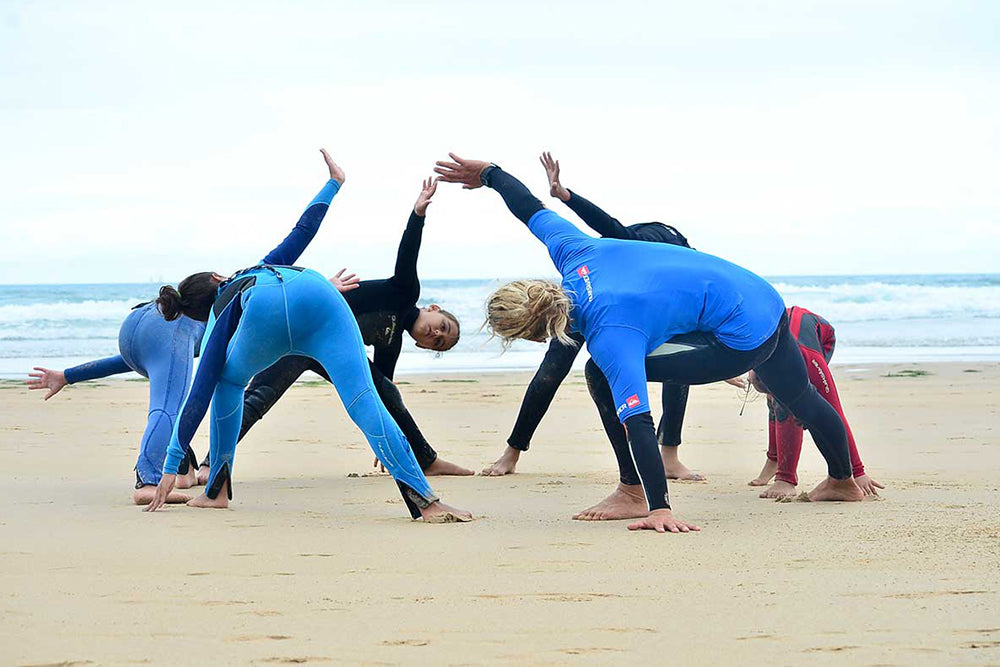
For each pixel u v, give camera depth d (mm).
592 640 3455
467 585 4188
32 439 10703
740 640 3441
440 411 13742
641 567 4488
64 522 5691
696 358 5496
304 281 5867
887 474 7848
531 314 5297
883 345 25969
